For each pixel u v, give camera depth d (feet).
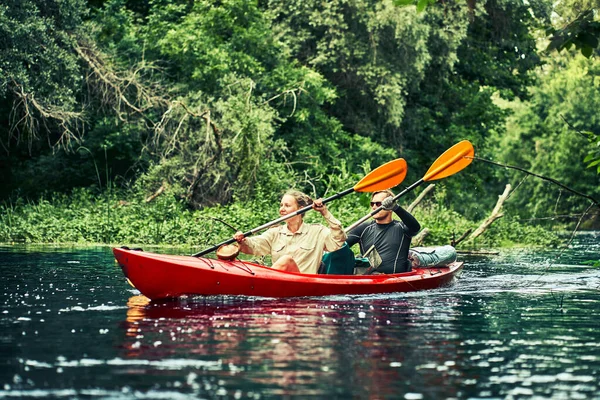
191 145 78.84
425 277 32.89
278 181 78.33
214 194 78.89
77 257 47.29
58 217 75.61
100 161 89.40
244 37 89.15
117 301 27.84
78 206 79.87
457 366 17.72
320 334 21.45
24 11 74.08
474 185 112.88
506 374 17.02
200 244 62.75
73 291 30.53
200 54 86.89
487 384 16.17
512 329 22.65
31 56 73.77
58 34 77.46
